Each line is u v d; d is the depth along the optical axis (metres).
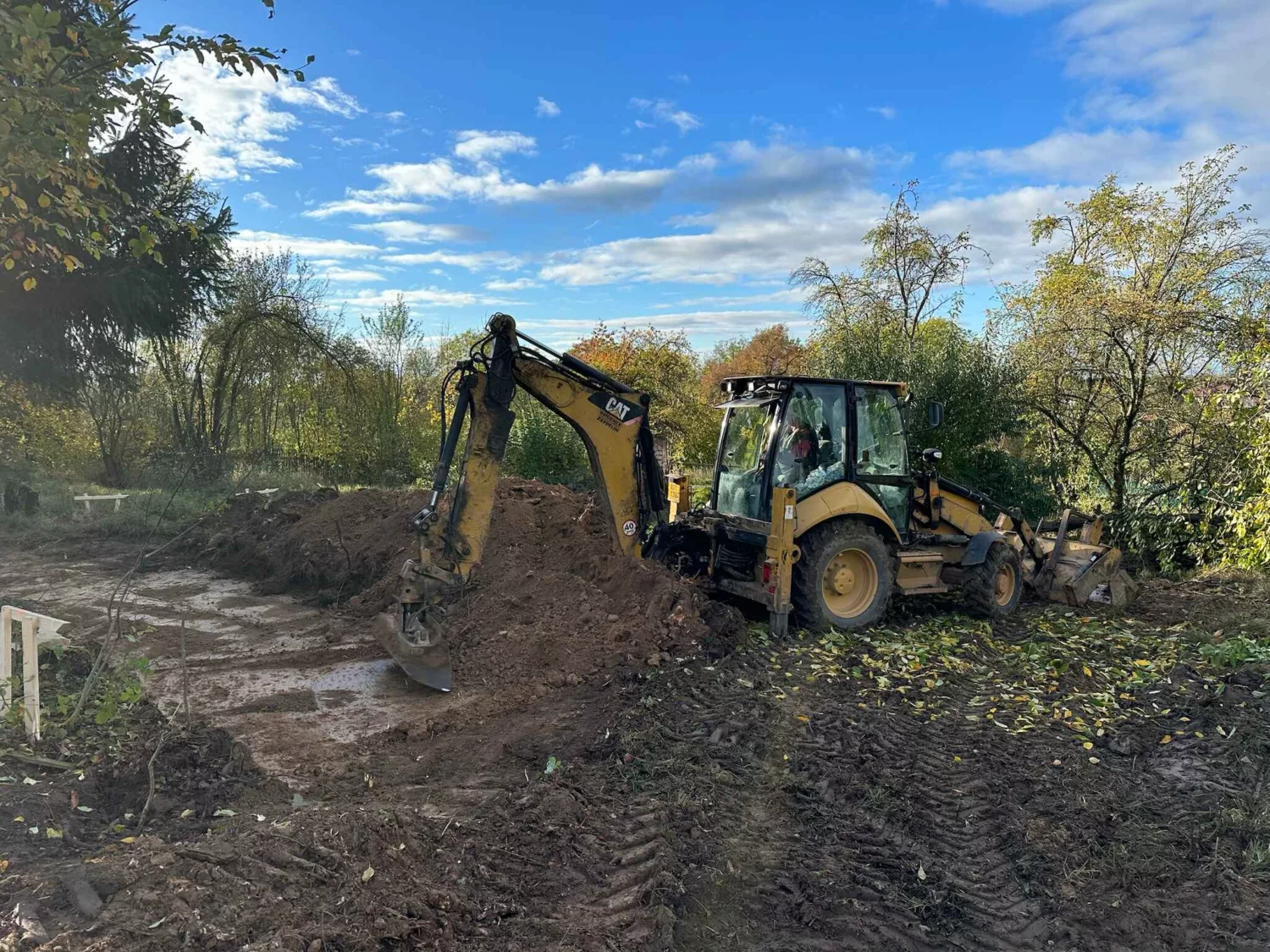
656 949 2.91
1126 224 13.10
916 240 15.18
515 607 6.85
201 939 2.50
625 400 6.88
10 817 3.38
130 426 17.05
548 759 4.55
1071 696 5.64
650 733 4.75
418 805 3.99
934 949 3.06
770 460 7.22
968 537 8.20
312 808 3.73
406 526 9.00
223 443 17.73
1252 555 9.09
